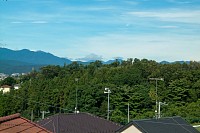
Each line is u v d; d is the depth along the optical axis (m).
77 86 52.44
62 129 25.42
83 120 27.58
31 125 7.79
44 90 55.03
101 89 50.78
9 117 7.59
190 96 53.34
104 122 28.03
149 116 46.47
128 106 46.50
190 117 46.41
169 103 51.72
